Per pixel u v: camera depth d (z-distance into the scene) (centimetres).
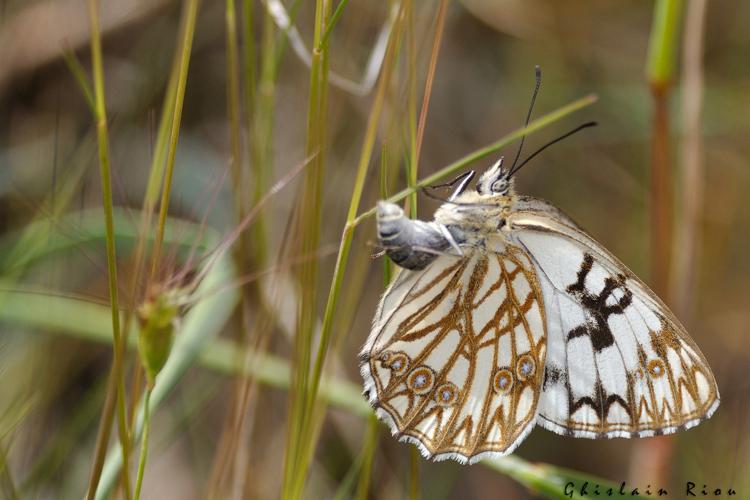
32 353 50
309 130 46
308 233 47
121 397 45
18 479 49
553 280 48
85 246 49
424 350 47
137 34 53
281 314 50
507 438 48
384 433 52
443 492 52
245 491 49
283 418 51
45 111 52
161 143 46
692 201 50
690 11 50
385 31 48
